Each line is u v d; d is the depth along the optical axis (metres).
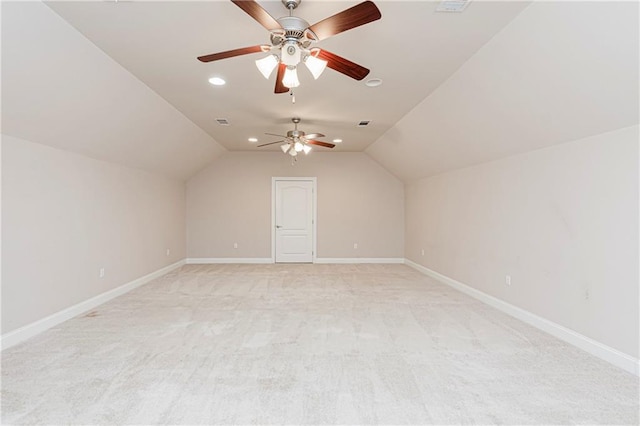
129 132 4.13
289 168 7.35
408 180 7.02
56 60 2.54
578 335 2.88
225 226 7.32
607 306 2.62
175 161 5.93
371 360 2.65
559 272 3.10
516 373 2.44
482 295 4.36
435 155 5.14
